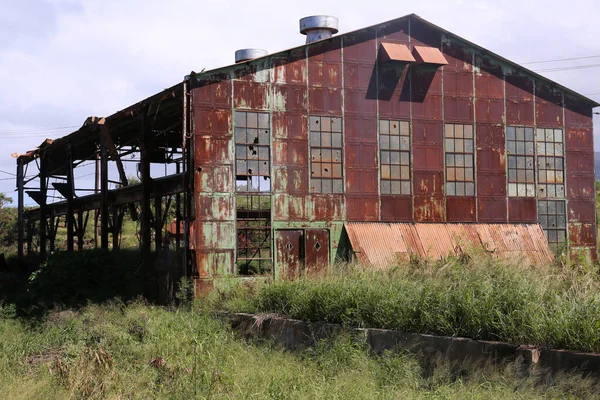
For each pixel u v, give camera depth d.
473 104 23.14
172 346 12.78
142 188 22.66
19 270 34.03
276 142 20.58
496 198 23.16
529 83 23.98
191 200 19.73
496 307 10.43
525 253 22.45
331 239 20.94
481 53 23.41
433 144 22.52
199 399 9.41
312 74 21.19
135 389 10.13
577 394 8.59
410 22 22.52
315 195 20.89
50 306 20.61
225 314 15.86
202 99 19.88
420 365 10.87
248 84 20.39
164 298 21.05
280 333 13.93
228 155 19.98
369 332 11.92
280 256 20.31
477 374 9.72
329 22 23.72
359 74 21.77
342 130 21.41
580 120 24.66
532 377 9.15
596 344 8.88
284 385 9.91
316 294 13.89
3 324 18.42
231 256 19.77
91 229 45.75
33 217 38.28
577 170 24.45
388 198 21.77
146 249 22.56
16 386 10.20
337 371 10.83
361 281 13.94
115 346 12.88
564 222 24.06
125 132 27.48
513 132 23.64
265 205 20.98
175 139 27.33
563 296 10.36
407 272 14.77
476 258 15.00
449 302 11.21
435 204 22.33
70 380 10.14
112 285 22.12
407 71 22.39
